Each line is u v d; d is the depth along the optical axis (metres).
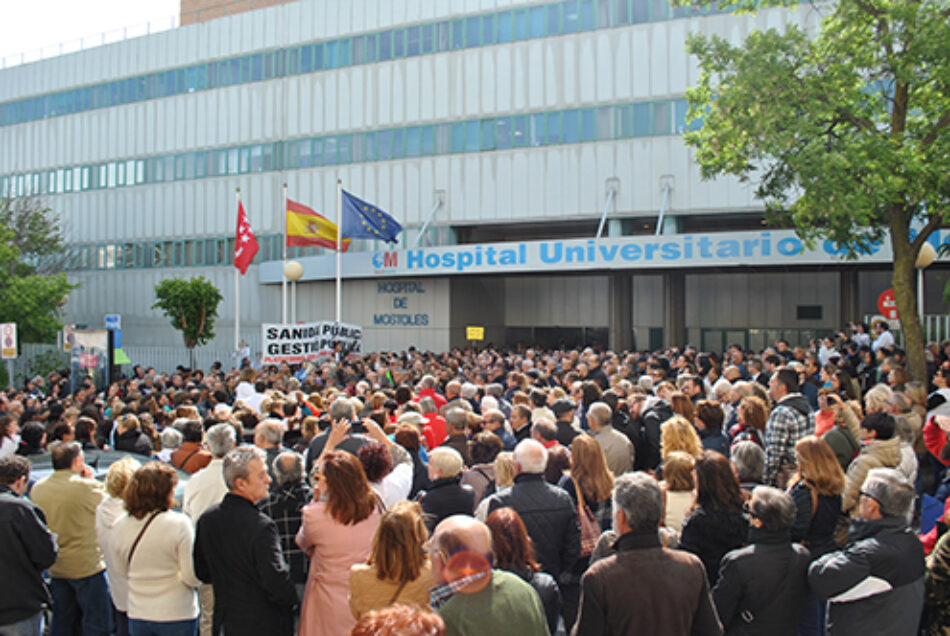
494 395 10.55
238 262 25.19
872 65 13.59
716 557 4.53
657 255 24.73
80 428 8.04
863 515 4.18
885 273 29.06
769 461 6.68
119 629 5.32
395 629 1.94
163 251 39.81
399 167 33.41
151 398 11.48
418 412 7.77
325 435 7.33
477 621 3.07
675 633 3.50
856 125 13.94
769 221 15.72
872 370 14.10
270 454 6.34
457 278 33.00
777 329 31.41
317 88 35.50
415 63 33.22
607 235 34.50
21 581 4.98
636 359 14.37
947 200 13.24
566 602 5.03
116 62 41.62
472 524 3.20
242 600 4.39
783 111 13.30
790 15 26.33
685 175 28.11
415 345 33.09
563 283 36.00
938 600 4.21
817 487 5.00
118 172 41.44
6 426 8.02
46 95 44.22
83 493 5.78
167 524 4.78
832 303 30.55
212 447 5.94
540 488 4.96
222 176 37.97
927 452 9.45
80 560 5.73
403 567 3.56
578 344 35.69
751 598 4.04
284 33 36.47
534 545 4.78
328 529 4.46
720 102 14.28
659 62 28.55
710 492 4.58
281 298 36.31
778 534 4.09
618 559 3.62
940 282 27.72
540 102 30.59
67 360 30.42
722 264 23.91
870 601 3.98
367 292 34.25
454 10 32.41
